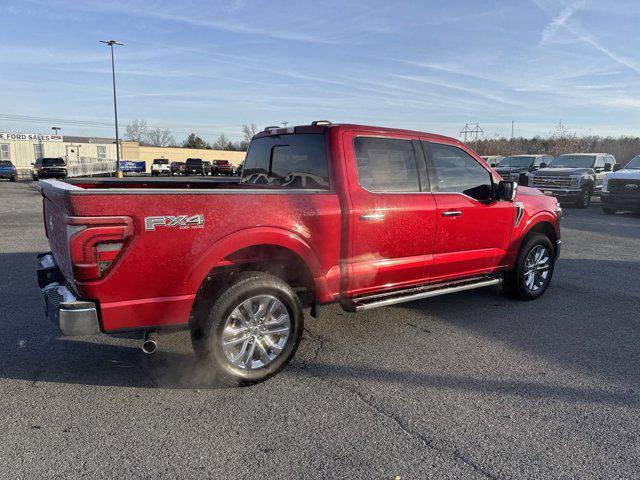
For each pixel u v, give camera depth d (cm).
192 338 365
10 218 1373
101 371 399
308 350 448
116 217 319
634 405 351
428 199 475
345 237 420
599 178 1917
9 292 611
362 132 441
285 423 323
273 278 379
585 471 275
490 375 398
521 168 2284
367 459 285
